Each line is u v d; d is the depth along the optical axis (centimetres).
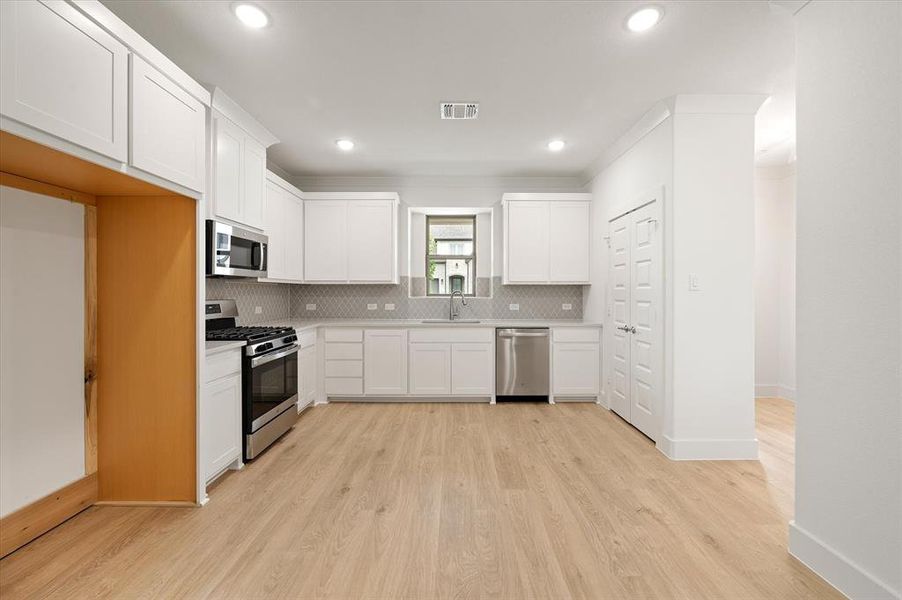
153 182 207
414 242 544
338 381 468
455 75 276
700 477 276
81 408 228
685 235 307
